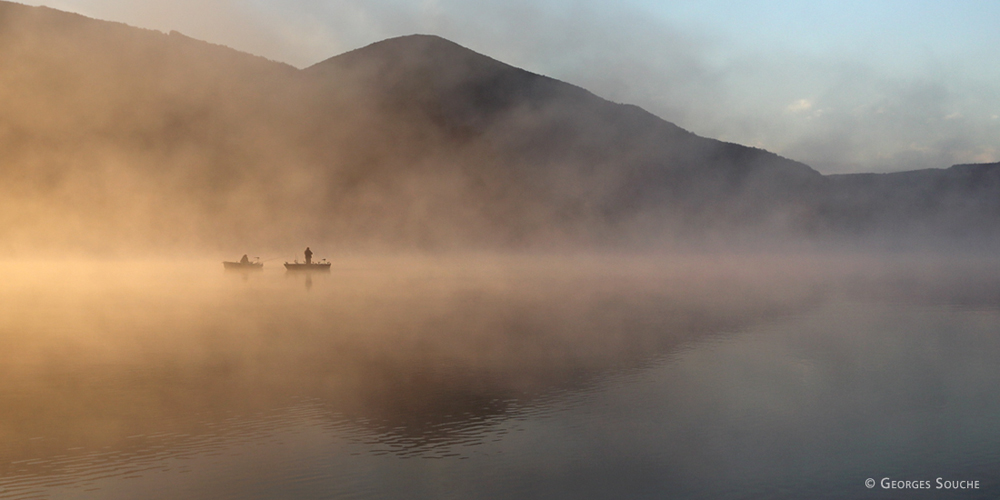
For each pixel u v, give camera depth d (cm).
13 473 959
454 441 1103
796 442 1096
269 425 1193
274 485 914
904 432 1147
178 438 1120
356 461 1009
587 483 925
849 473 962
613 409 1290
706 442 1098
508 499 869
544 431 1156
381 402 1347
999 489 902
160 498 869
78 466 988
